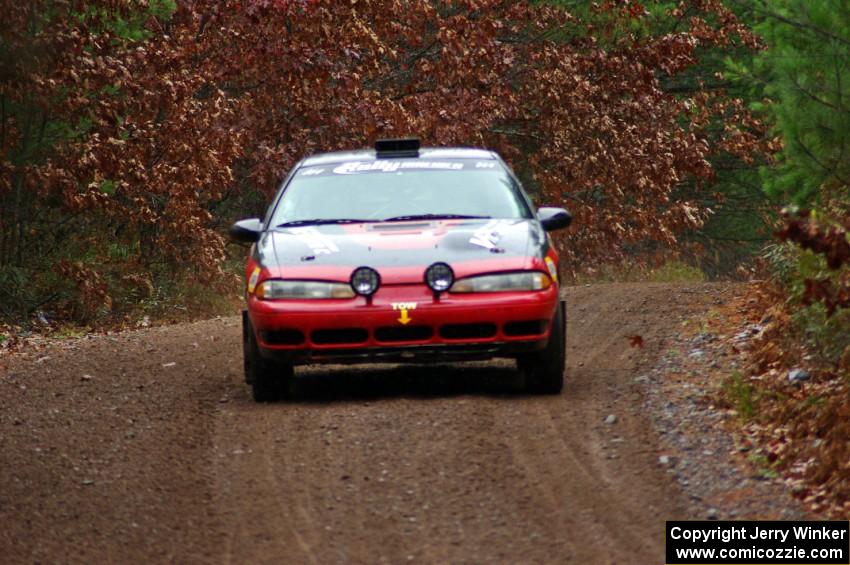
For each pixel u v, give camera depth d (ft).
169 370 138.92
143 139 221.87
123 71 205.87
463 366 135.33
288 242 116.88
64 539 78.79
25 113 201.98
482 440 97.45
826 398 103.19
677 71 305.12
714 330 149.38
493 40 284.82
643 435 98.58
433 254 112.16
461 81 280.51
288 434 102.47
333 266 111.75
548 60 295.28
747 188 406.82
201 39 250.98
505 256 112.37
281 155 250.57
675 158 302.25
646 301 188.75
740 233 422.82
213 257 232.73
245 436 102.94
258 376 115.44
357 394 119.44
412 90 287.07
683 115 321.73
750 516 79.82
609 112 299.79
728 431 100.01
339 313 109.29
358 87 259.39
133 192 225.97
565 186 299.58
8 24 182.39
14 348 172.14
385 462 92.43
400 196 123.85
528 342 110.22
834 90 116.37
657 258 314.14
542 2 315.37
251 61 246.27
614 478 87.56
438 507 82.07
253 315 112.68
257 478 90.53
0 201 209.97
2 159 198.39
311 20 248.93
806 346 121.19
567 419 104.37
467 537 76.28
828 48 116.06
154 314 219.82
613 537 75.77
